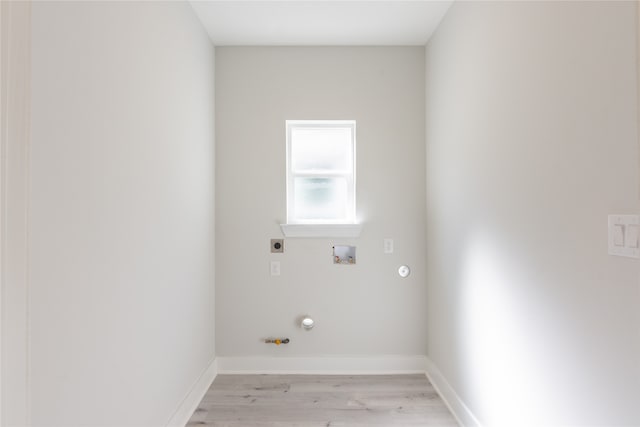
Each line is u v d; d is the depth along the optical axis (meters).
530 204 1.54
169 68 2.05
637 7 1.01
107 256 1.41
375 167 3.06
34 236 1.03
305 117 3.06
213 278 2.98
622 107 1.07
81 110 1.24
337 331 3.05
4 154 0.90
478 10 2.03
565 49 1.31
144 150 1.73
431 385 2.80
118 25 1.49
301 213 3.13
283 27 2.77
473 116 2.11
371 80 3.06
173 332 2.10
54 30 1.11
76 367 1.22
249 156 3.05
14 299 0.93
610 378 1.12
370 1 2.44
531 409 1.54
